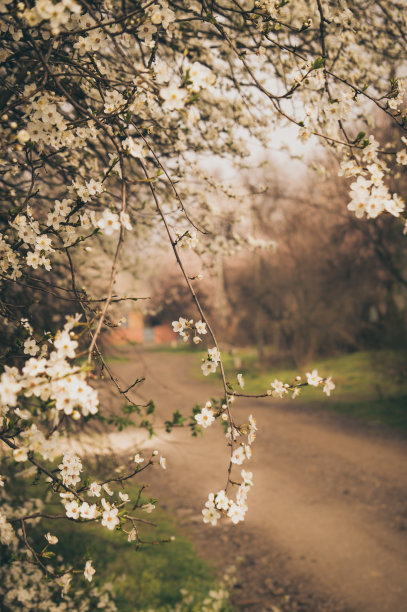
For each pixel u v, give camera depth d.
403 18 3.83
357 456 10.30
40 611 3.55
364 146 1.87
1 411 1.82
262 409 15.58
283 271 24.66
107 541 5.75
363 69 3.86
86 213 1.98
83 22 1.83
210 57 3.86
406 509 7.45
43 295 3.76
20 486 4.64
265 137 4.33
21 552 3.48
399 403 14.79
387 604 5.15
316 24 3.51
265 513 7.70
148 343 47.38
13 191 2.86
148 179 1.65
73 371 1.36
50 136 1.98
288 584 5.68
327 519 7.33
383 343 23.41
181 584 5.50
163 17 1.84
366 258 20.67
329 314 24.11
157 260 6.22
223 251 4.94
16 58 2.08
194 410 2.00
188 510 7.95
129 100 1.90
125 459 5.46
